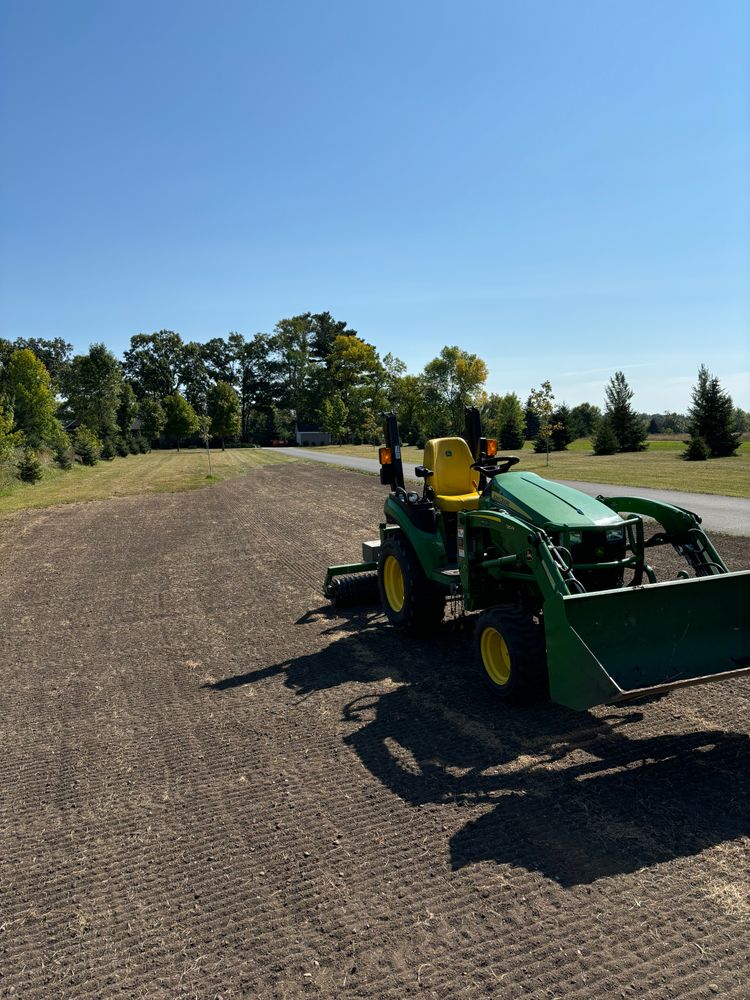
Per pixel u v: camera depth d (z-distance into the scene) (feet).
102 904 10.38
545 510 16.26
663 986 8.04
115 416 211.61
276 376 310.04
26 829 12.62
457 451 21.67
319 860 11.00
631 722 15.02
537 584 15.90
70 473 117.29
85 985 8.79
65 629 26.25
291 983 8.55
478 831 11.43
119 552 42.55
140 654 22.72
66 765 15.07
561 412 140.26
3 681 20.77
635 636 14.02
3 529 55.36
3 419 94.89
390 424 23.70
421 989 8.28
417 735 15.17
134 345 312.71
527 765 13.48
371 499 63.72
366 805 12.51
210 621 26.20
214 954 9.16
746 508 44.47
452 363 216.54
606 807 11.85
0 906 10.52
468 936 9.09
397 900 9.90
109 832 12.32
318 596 29.12
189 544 44.11
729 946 8.58
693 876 9.93
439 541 20.62
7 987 8.84
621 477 68.08
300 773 13.92
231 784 13.71
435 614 21.40
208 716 17.25
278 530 47.88
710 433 100.58
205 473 110.83
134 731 16.66
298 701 17.75
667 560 31.07
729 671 13.07
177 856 11.44
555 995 8.04
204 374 314.76
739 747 13.67
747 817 11.32
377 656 20.83
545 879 10.10
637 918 9.18
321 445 273.33
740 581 14.56
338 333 318.24
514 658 15.39
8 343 292.61
